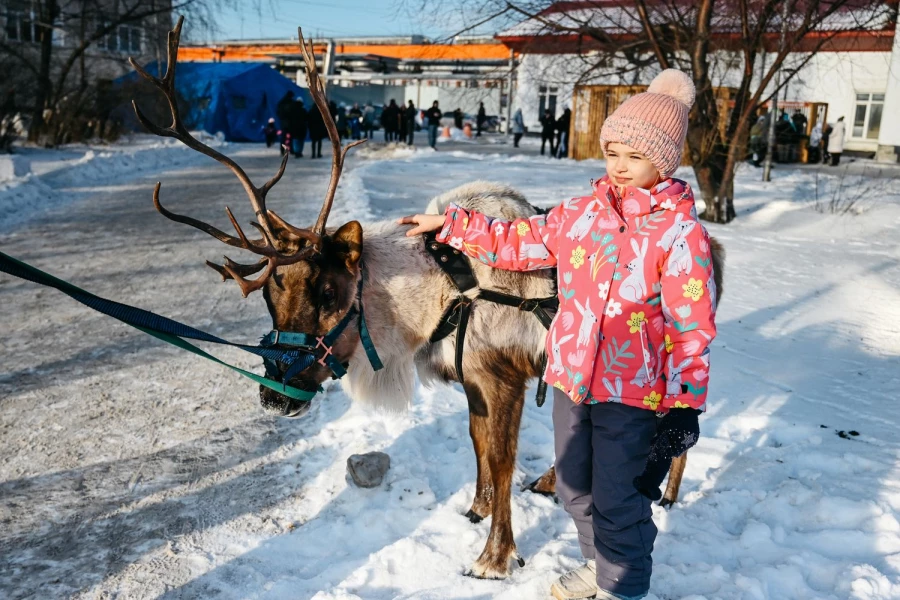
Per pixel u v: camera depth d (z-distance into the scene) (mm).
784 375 5441
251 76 33438
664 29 12797
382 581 3033
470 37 15344
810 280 8398
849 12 12523
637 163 2514
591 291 2580
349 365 3385
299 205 12930
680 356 2455
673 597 2918
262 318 6672
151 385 5195
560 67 15742
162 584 3057
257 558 3240
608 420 2592
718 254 3666
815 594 2877
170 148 22203
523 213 3359
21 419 4594
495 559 3088
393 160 22922
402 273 3236
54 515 3559
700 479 3973
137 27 25391
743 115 12266
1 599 2941
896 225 11883
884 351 6016
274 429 4520
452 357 3273
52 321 6566
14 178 13414
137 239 10055
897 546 3188
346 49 48719
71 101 24125
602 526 2629
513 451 3205
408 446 4156
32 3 22891
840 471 3982
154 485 3854
